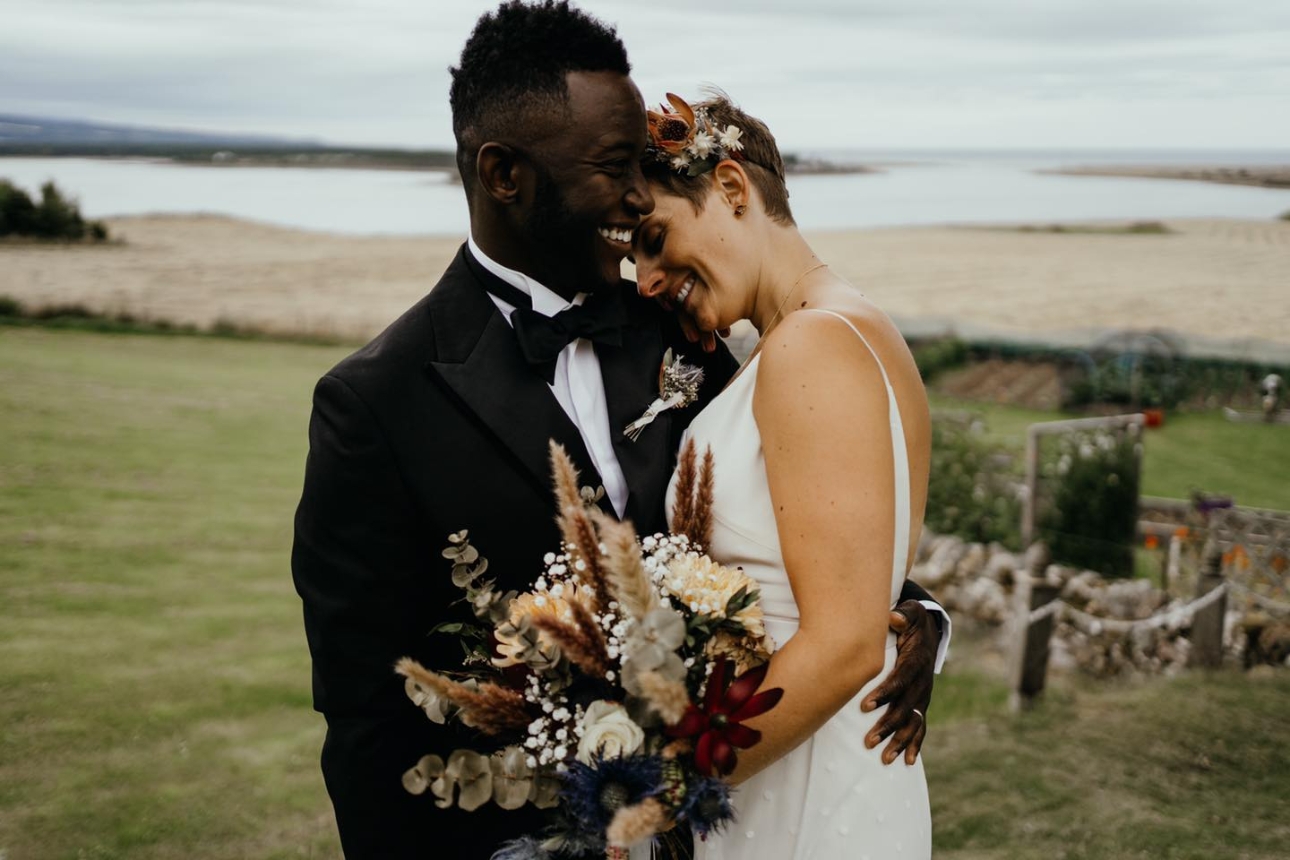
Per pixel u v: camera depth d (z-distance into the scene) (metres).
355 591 1.53
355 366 1.55
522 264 1.59
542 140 1.47
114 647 6.08
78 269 41.84
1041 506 7.36
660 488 1.65
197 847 3.88
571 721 1.35
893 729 1.55
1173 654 5.68
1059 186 123.94
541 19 1.45
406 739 1.57
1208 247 53.53
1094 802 4.09
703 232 1.59
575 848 1.32
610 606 1.35
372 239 59.88
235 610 6.89
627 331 1.75
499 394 1.57
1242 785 4.20
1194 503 7.51
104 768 4.52
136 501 9.70
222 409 15.09
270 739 4.91
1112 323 27.66
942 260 46.25
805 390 1.34
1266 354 20.20
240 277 40.16
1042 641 5.07
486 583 1.47
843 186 119.50
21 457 11.05
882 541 1.32
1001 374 20.81
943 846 3.79
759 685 1.30
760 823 1.55
